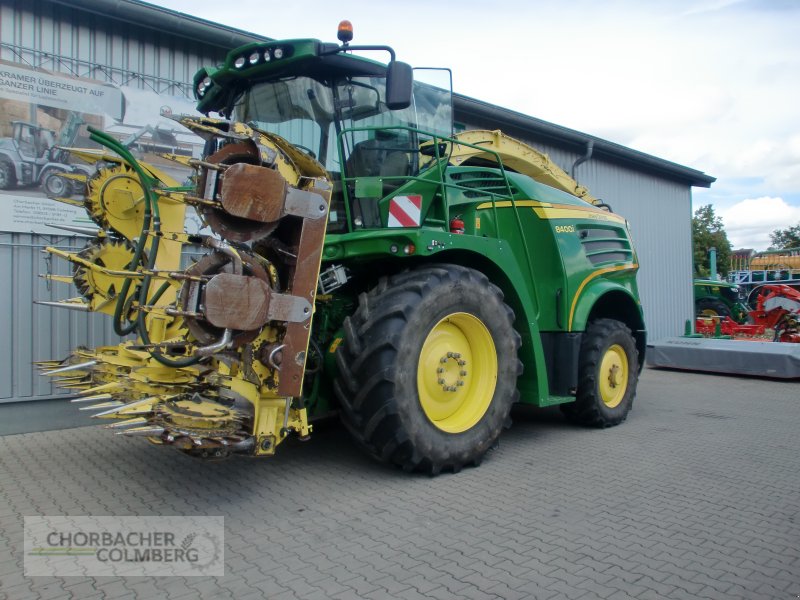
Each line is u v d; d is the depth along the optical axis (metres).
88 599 2.79
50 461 4.86
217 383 3.81
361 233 4.55
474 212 5.69
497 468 4.88
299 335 3.81
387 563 3.16
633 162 12.65
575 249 6.19
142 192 4.66
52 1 5.82
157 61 6.54
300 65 4.68
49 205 5.95
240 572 3.05
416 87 5.26
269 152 3.66
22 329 5.85
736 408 7.62
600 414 6.30
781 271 22.50
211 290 3.48
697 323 17.30
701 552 3.37
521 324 5.35
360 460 4.94
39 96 5.85
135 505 3.93
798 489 4.46
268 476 4.53
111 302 4.82
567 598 2.84
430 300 4.37
